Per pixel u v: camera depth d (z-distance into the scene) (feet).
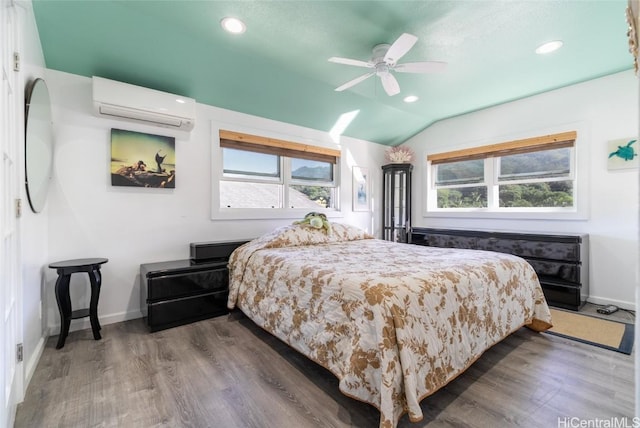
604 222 10.31
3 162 4.31
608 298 10.21
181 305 8.62
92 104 8.35
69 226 8.12
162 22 7.18
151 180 9.35
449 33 7.59
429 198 15.60
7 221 4.60
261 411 4.94
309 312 6.10
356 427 4.58
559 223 11.32
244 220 11.59
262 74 9.61
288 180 13.05
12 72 4.96
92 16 6.84
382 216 16.55
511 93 11.58
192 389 5.53
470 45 8.14
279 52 8.46
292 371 6.20
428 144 15.48
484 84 10.73
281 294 7.07
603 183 10.32
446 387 5.62
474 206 14.15
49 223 7.82
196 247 9.49
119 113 8.40
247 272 8.78
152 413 4.87
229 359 6.68
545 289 10.43
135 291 9.18
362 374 4.60
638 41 2.70
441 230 13.60
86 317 8.11
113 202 8.79
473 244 12.43
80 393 5.37
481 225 13.53
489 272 6.64
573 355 6.81
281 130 12.56
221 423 4.66
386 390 4.24
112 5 6.62
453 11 6.75
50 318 7.79
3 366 3.97
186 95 9.91
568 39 7.92
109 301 8.77
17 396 5.02
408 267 6.40
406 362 4.42
